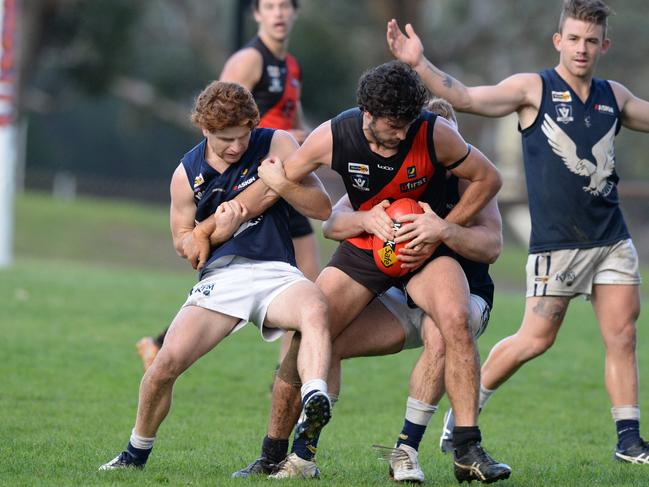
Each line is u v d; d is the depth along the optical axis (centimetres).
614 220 2409
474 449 1889
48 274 5359
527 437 2634
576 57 2370
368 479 2027
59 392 2964
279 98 3089
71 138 17762
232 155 1984
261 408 2905
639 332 4266
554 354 3794
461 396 1909
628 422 2359
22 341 3591
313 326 1895
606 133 2400
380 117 1850
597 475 2145
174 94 13938
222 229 2005
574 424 2814
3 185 6031
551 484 2019
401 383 3294
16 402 2820
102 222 10412
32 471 2022
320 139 1970
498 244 2050
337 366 2077
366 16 13075
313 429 1853
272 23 3039
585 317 4716
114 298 4581
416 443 2014
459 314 1925
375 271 2022
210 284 2009
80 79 12606
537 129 2411
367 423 2767
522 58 13362
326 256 9125
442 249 2044
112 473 1967
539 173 2409
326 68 12962
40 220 10169
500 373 2458
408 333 2086
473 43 12825
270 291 2002
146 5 13088
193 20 13475
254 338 3872
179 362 1959
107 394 2967
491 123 13838
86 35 12175
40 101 13612
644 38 12756
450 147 1952
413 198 2027
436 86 2311
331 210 2055
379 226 1980
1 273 5238
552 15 12631
